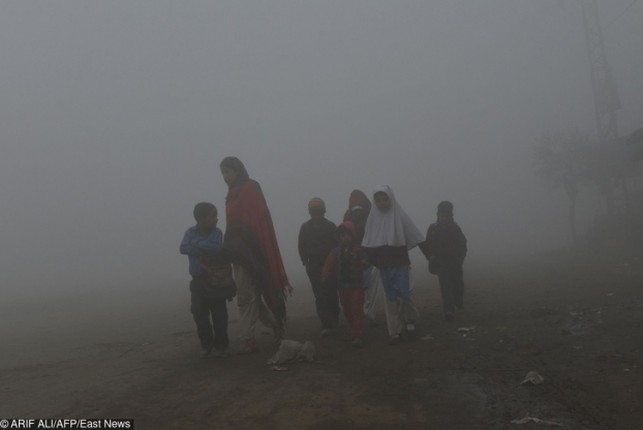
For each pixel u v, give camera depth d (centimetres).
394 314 768
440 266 944
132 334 1038
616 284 1270
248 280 738
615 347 659
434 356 677
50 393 569
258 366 664
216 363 693
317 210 870
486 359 649
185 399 530
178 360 724
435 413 472
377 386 560
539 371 586
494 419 453
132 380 613
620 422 434
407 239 777
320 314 851
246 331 743
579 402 483
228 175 762
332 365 659
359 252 775
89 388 583
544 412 464
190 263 714
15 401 541
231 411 489
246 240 737
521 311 973
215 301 718
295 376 609
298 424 452
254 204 751
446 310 923
